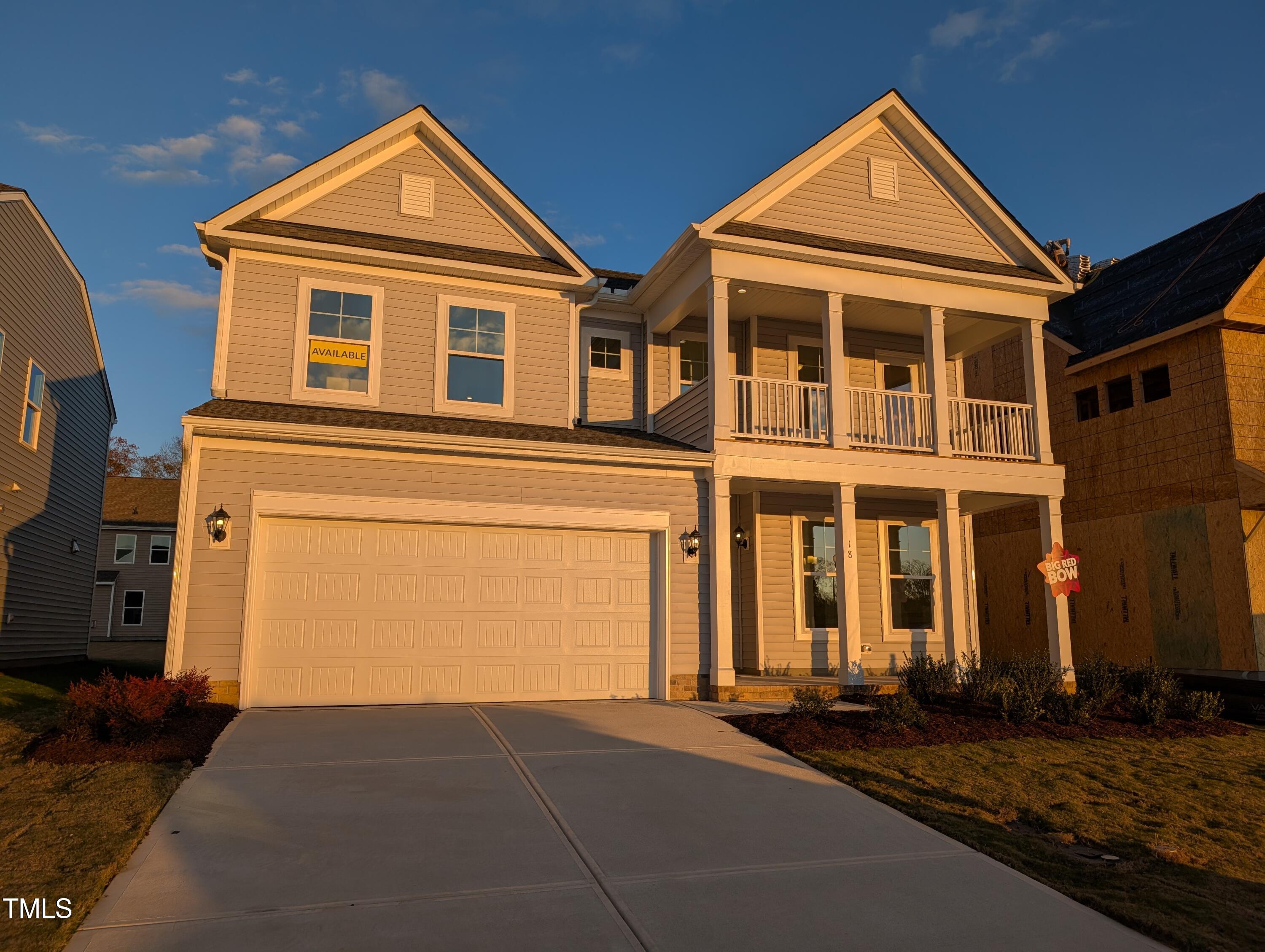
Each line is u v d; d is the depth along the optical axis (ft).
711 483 41.60
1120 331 55.67
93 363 67.87
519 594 39.40
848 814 23.49
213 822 20.54
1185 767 30.48
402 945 15.02
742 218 44.47
